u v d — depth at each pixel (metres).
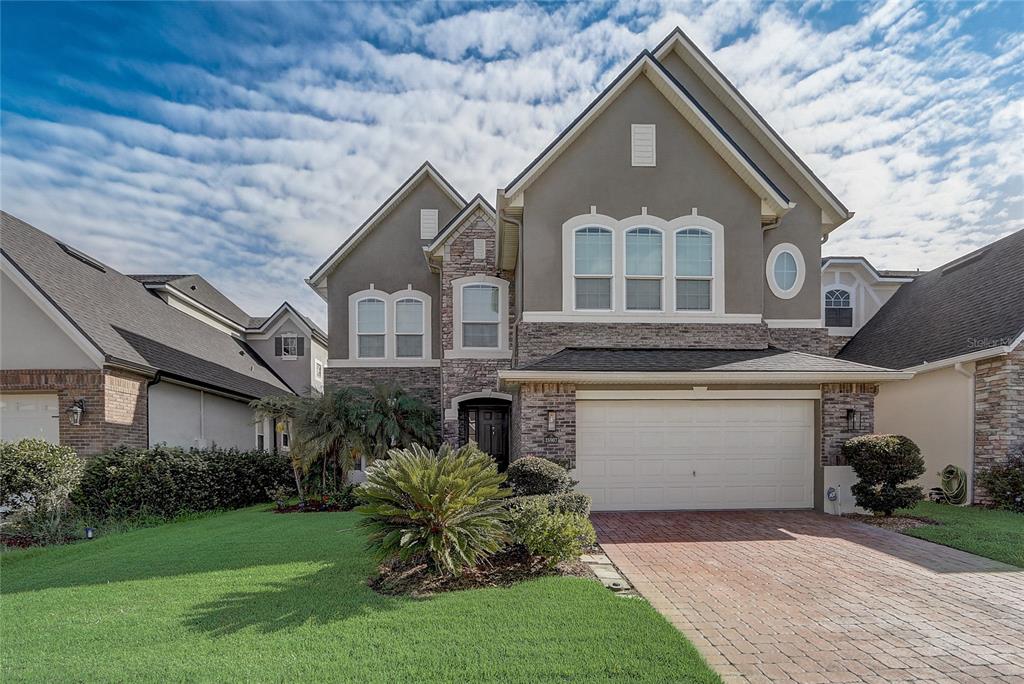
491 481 7.69
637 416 12.01
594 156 13.30
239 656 4.98
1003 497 12.12
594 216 13.20
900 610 6.22
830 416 11.99
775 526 10.49
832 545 9.11
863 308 20.77
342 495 14.67
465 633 5.36
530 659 4.82
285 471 17.83
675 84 13.12
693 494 12.02
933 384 14.56
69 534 11.27
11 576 8.45
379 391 16.72
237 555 8.70
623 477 11.94
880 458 11.02
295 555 8.62
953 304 16.36
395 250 20.09
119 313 17.00
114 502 12.70
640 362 11.76
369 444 15.64
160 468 13.26
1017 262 15.32
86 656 5.06
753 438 12.14
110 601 6.56
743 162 13.14
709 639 5.45
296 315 27.39
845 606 6.34
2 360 13.68
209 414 18.75
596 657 4.84
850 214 15.48
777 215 13.71
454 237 17.86
